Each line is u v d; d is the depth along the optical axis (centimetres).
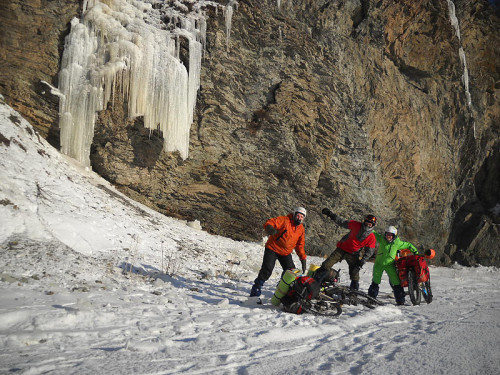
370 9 1769
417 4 1892
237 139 1484
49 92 1095
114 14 1183
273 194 1566
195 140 1400
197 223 1355
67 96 1111
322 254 1658
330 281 595
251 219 1533
